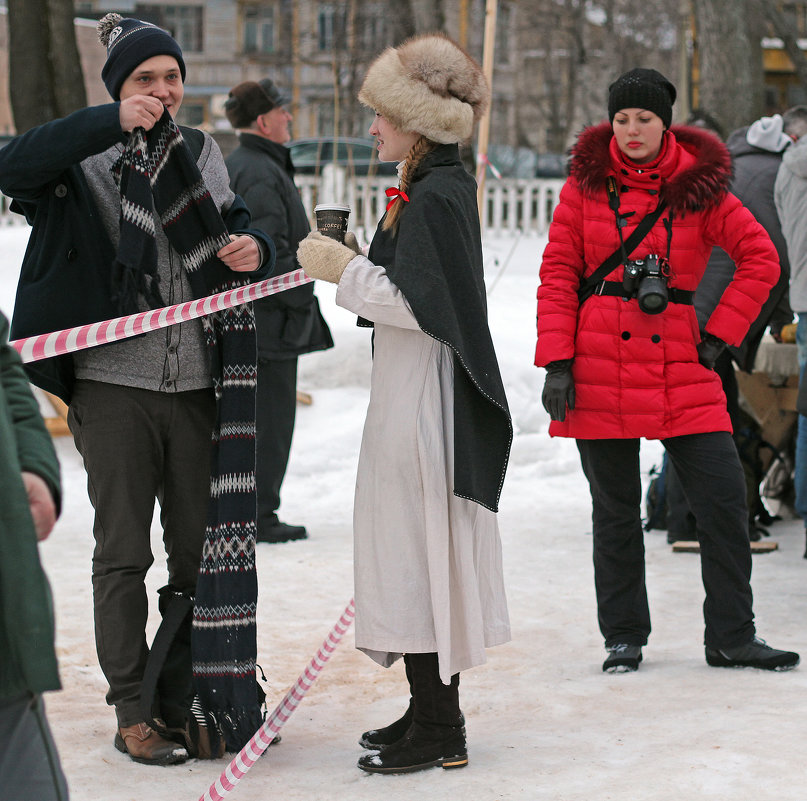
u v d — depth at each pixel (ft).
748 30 63.41
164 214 12.14
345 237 12.11
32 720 7.29
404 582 11.43
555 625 17.16
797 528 24.08
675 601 18.42
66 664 15.37
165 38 12.38
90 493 12.45
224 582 12.05
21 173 11.36
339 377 32.68
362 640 11.55
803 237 21.25
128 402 12.12
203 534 12.65
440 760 11.73
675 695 13.93
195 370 12.35
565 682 14.56
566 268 14.92
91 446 12.17
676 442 14.98
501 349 33.65
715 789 10.97
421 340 11.59
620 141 14.49
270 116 22.67
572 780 11.30
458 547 11.51
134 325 11.39
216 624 12.06
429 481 11.36
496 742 12.51
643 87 14.30
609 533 15.12
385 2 68.74
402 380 11.57
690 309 14.88
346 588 19.29
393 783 11.41
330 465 28.84
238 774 10.69
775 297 21.62
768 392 24.02
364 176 60.13
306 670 11.19
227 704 12.03
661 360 14.67
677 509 22.39
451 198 11.34
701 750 12.00
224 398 12.23
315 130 112.06
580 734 12.67
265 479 22.75
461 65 11.59
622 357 14.69
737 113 62.95
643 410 14.62
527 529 23.90
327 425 30.58
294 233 22.66
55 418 30.71
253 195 21.99
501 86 173.68
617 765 11.68
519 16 161.38
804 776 11.25
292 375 22.89
